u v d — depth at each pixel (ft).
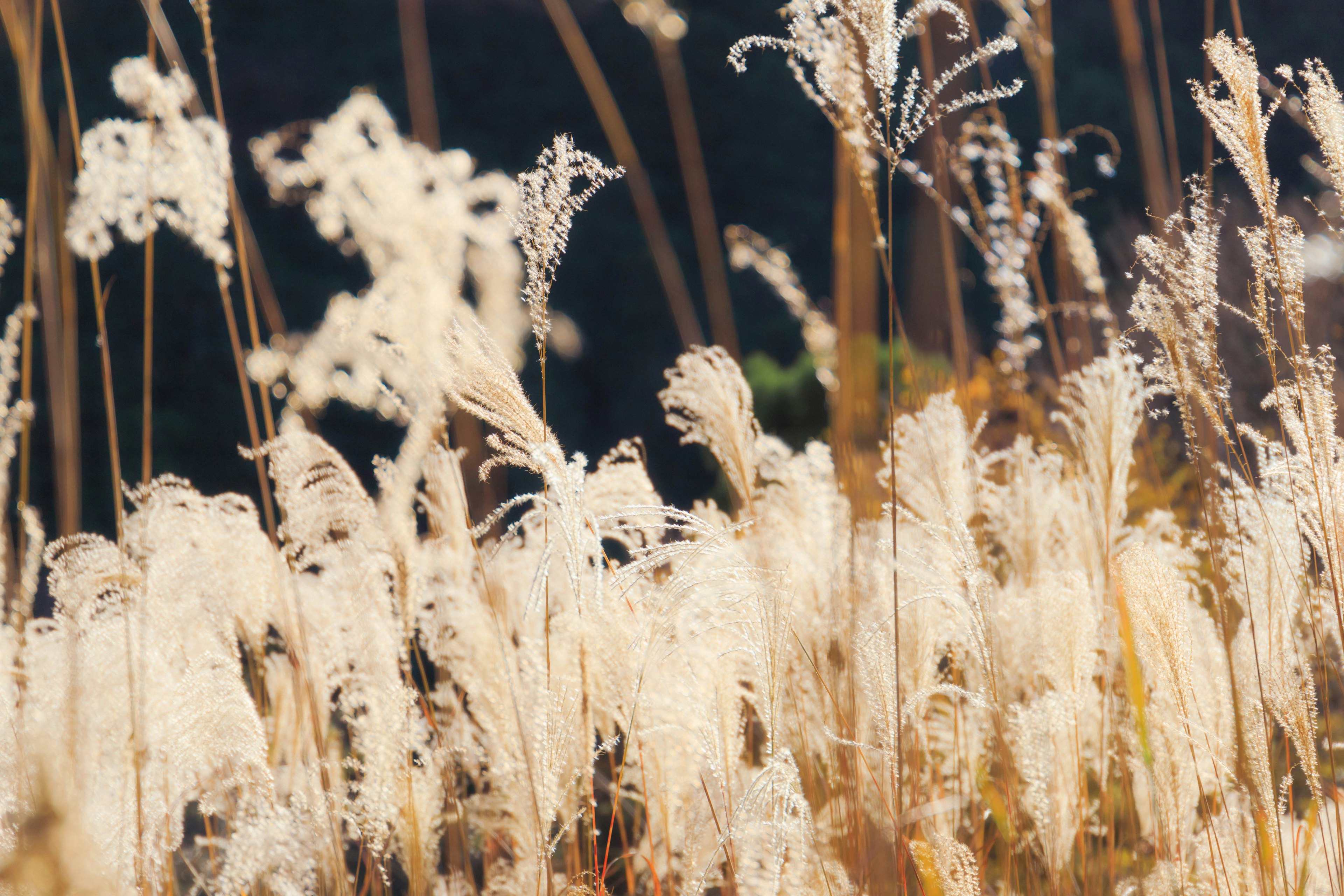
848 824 12.69
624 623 12.53
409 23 12.41
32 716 12.28
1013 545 13.51
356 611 12.95
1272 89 12.19
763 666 12.34
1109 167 13.76
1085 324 13.69
